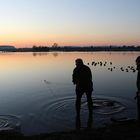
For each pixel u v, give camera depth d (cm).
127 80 2414
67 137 791
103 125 1001
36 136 833
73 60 5950
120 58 6888
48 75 2902
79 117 1127
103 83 2191
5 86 2098
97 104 1332
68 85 2116
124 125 918
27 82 2330
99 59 6400
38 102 1455
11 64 4716
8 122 1085
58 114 1190
